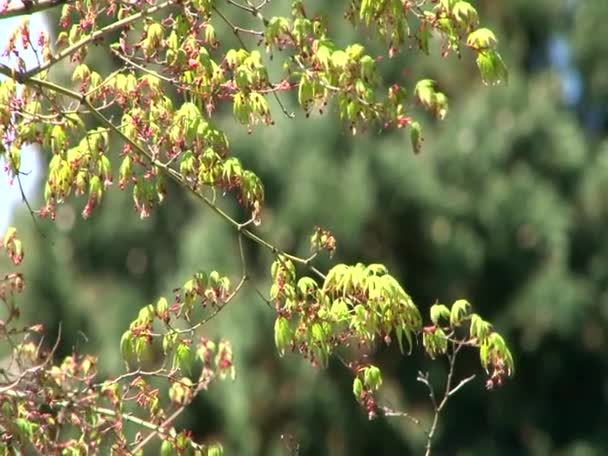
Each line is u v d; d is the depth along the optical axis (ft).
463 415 62.08
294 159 57.62
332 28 56.03
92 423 23.80
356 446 58.80
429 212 59.77
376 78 22.18
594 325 63.21
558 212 61.46
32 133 23.44
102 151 23.57
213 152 22.80
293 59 22.31
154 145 23.04
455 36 22.08
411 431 58.85
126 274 61.05
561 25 67.77
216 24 51.37
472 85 62.39
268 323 56.49
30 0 23.54
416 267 60.90
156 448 37.91
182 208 60.44
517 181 61.41
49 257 59.26
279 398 57.72
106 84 23.48
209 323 55.93
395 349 58.85
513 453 63.87
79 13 24.53
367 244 59.11
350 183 57.88
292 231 57.21
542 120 62.44
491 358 22.97
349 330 22.72
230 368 26.18
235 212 57.52
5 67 23.26
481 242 61.00
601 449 64.03
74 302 59.47
